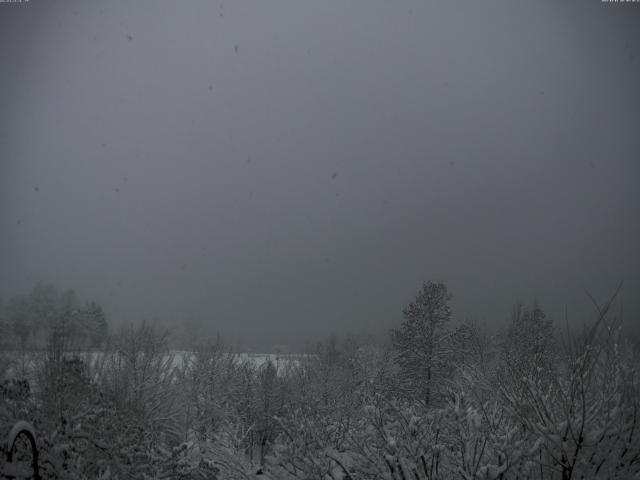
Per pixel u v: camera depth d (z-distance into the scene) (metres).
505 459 6.75
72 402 11.12
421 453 7.44
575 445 6.44
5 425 8.84
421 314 26.03
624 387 6.51
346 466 8.30
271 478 8.93
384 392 19.75
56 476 8.23
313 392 22.20
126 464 9.78
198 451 13.45
